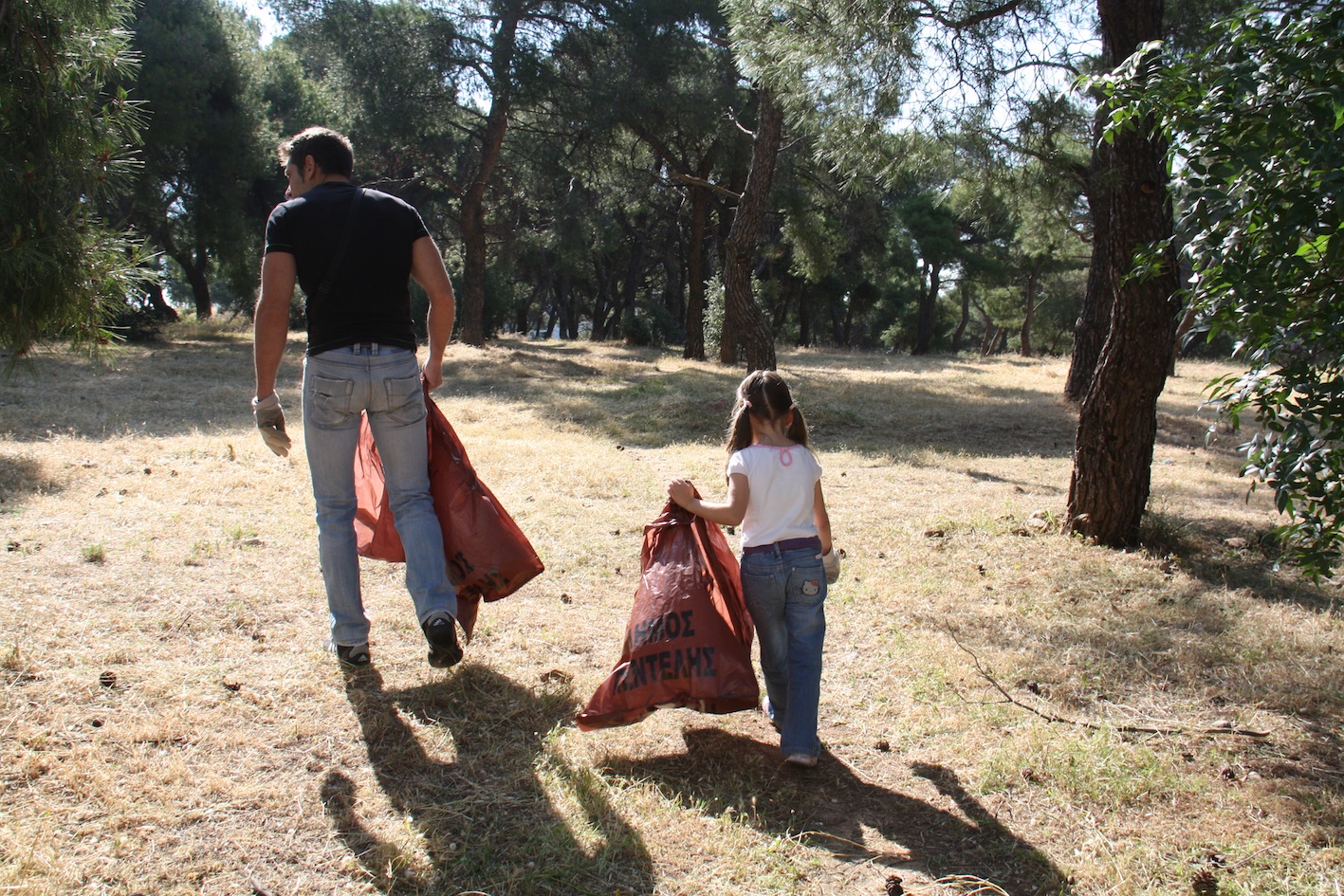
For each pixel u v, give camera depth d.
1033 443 11.48
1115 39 6.06
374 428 3.45
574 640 4.20
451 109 24.44
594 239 28.02
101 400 10.97
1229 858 2.76
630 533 6.02
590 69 22.27
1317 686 4.00
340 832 2.67
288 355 19.16
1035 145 8.19
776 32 7.90
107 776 2.79
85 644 3.65
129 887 2.36
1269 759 3.39
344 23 22.11
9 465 6.51
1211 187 3.13
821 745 3.41
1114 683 4.03
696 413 12.12
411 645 4.00
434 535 3.40
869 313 55.47
